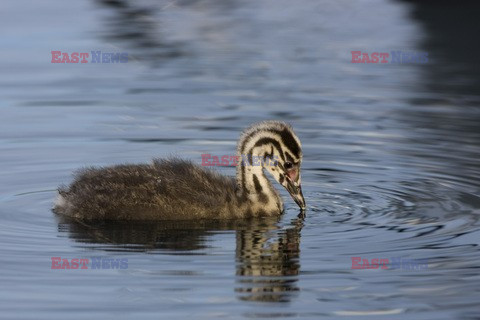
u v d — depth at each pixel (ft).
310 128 100.89
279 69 127.03
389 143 95.81
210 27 152.56
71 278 61.26
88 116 105.19
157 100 111.96
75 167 87.51
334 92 115.65
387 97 113.39
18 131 99.19
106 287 59.88
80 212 73.67
